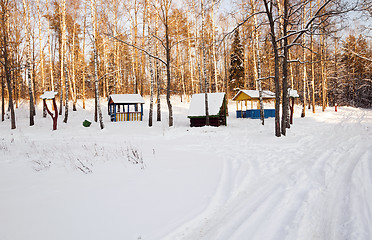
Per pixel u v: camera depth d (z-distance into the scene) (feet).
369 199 14.14
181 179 19.89
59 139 49.80
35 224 11.97
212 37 80.94
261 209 14.08
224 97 70.85
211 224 12.59
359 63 131.03
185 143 42.45
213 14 78.48
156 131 60.90
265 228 11.81
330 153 27.71
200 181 19.54
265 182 19.30
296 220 12.47
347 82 141.59
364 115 84.12
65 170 22.86
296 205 14.34
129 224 12.21
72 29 87.97
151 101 68.54
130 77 122.93
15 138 51.13
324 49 84.94
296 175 20.34
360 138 36.22
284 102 44.14
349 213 12.82
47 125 70.38
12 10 71.10
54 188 17.58
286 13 41.98
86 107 106.11
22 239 10.50
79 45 97.55
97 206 14.30
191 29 94.07
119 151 32.63
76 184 18.49
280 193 16.51
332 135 42.83
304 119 78.54
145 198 15.71
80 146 38.32
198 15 63.77
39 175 21.20
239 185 18.61
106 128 65.05
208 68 118.32
